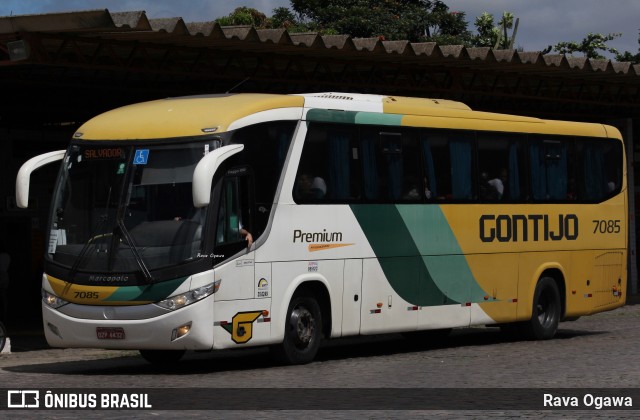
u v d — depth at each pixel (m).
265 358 18.75
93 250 15.52
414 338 22.23
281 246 16.31
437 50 23.86
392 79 26.98
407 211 18.56
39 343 22.83
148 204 15.47
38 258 33.16
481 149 20.16
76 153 16.19
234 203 15.62
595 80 29.14
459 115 19.80
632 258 37.81
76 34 19.94
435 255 19.08
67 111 29.73
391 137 18.42
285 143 16.53
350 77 26.08
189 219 15.25
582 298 22.28
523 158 21.02
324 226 17.06
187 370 16.58
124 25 18.84
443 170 19.36
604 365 16.59
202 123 15.63
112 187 15.72
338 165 17.41
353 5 57.12
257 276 15.90
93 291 15.35
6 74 24.42
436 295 19.11
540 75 27.75
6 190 32.53
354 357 18.36
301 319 16.73
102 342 15.36
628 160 37.34
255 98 16.47
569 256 21.94
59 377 15.64
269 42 21.45
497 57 25.16
